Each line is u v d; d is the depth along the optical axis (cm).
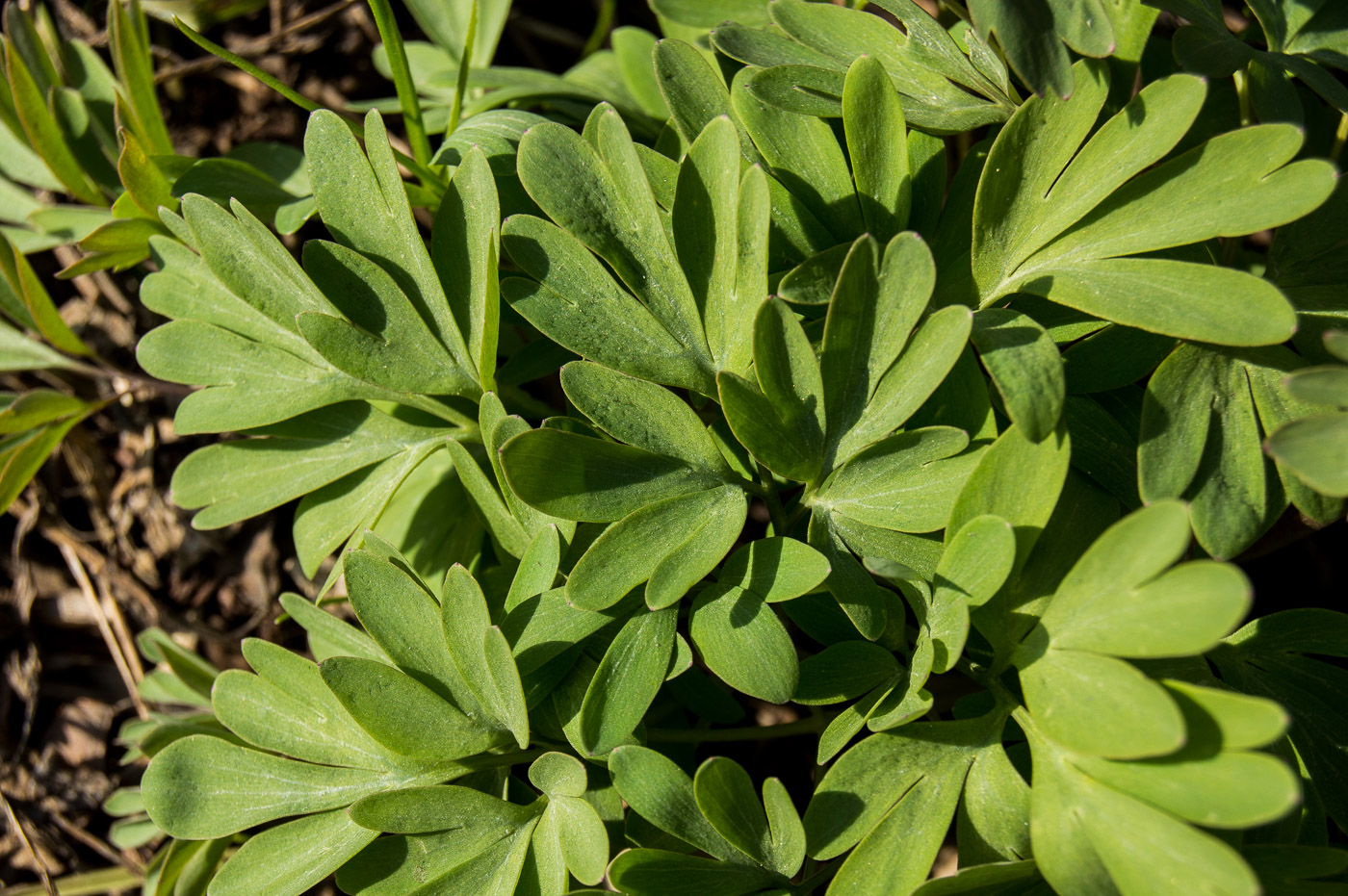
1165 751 38
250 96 53
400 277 43
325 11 52
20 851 50
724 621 41
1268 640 42
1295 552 47
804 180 43
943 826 40
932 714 46
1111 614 39
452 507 46
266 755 43
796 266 42
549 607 41
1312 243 43
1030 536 40
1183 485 41
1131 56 43
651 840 42
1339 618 42
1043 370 40
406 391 43
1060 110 41
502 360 48
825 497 41
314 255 43
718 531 41
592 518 41
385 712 41
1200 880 38
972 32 44
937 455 41
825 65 43
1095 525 41
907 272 40
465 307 43
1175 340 42
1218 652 42
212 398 44
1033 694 39
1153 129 41
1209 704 38
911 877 40
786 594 41
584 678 42
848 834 40
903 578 41
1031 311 42
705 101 43
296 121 53
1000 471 40
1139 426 41
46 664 52
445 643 41
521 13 53
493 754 42
